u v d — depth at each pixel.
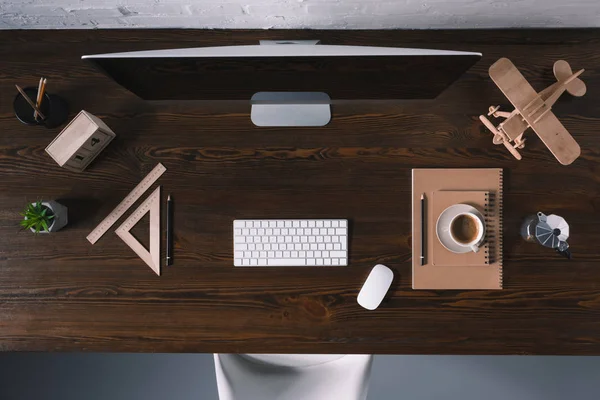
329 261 1.22
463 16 1.14
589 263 1.22
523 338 1.22
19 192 1.25
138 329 1.24
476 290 1.22
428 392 1.84
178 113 1.26
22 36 1.25
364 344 1.23
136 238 1.25
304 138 1.25
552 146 1.14
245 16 1.15
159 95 1.14
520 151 1.24
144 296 1.24
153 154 1.26
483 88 1.25
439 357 1.82
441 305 1.22
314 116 1.25
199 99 1.18
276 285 1.24
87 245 1.25
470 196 1.23
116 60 0.91
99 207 1.25
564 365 1.80
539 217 1.18
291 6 1.08
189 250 1.25
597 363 1.79
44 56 1.26
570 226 1.23
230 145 1.26
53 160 1.26
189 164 1.26
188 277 1.24
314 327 1.23
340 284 1.24
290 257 1.22
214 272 1.24
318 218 1.25
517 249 1.23
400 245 1.24
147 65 0.94
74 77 1.26
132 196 1.25
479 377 1.83
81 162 1.21
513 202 1.24
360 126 1.25
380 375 1.84
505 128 1.14
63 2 1.06
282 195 1.25
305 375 1.39
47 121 1.22
